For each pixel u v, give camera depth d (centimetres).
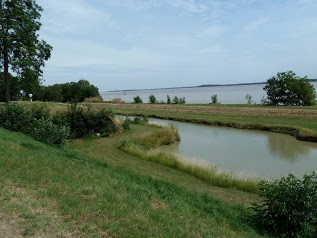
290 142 2650
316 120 3519
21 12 3203
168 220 746
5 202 695
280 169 1856
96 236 588
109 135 2552
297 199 869
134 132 2712
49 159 1177
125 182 1050
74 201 745
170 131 2697
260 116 4069
